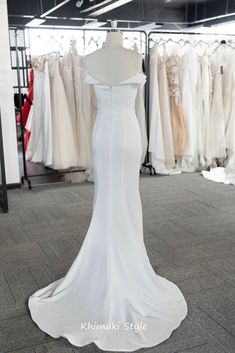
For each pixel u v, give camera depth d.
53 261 2.78
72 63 4.51
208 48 5.11
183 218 3.62
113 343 1.87
